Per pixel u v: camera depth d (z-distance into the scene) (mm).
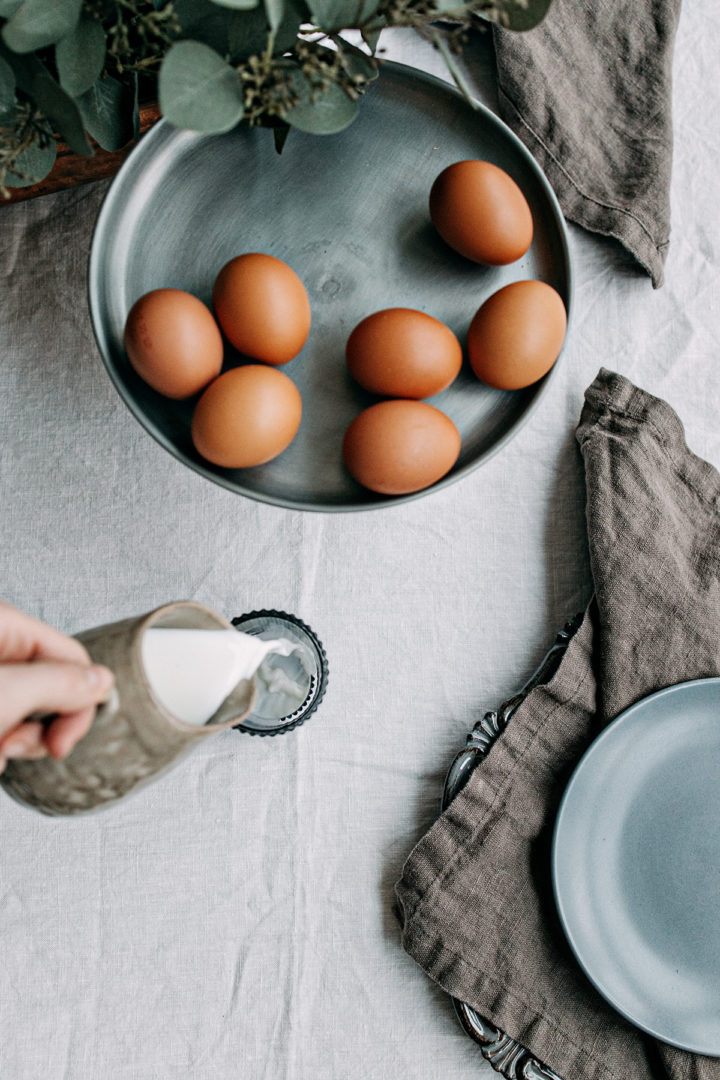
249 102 430
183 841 619
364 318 575
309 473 575
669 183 666
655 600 612
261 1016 608
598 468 625
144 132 561
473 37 673
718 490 636
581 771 572
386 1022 608
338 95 453
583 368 671
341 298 590
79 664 321
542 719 598
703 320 681
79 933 613
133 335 516
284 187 592
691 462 638
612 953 585
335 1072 603
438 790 628
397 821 625
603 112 673
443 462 533
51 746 322
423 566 648
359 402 582
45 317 655
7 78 444
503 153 589
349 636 639
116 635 347
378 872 621
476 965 579
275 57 455
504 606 647
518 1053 576
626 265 680
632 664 605
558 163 663
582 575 652
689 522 634
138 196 578
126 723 334
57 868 617
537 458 660
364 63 461
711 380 677
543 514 655
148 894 616
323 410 582
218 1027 607
